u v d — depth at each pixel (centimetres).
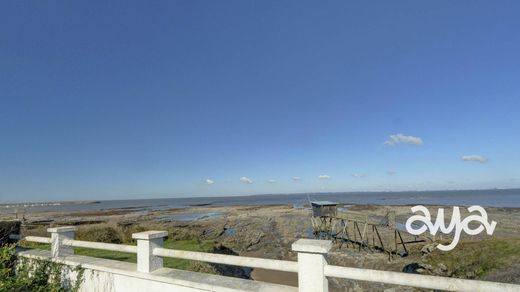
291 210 7244
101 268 532
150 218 5988
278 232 3541
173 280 452
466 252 1542
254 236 3169
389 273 333
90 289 547
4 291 549
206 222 4659
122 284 508
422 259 1698
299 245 369
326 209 3098
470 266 1418
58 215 7412
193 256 456
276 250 2675
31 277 600
